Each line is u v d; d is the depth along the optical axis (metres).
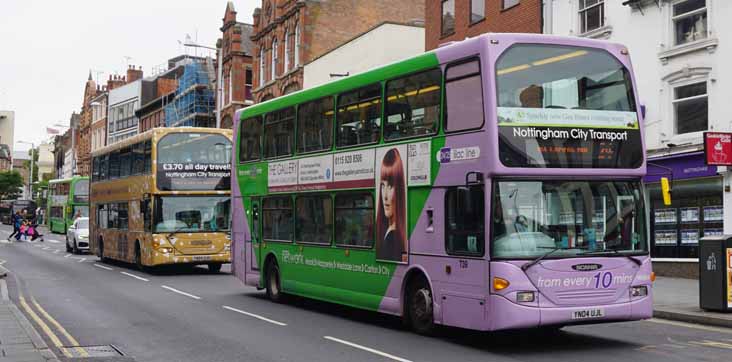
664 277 21.02
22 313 14.34
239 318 13.90
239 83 55.72
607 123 10.59
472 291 10.23
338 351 10.37
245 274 17.66
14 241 51.91
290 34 45.25
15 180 125.62
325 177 14.19
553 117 10.30
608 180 10.55
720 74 19.28
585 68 10.62
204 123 61.16
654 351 10.33
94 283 21.12
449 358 9.81
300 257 15.09
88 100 98.44
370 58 37.28
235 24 56.31
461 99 10.62
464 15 29.19
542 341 11.25
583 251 10.25
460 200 10.44
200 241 23.86
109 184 28.88
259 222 16.98
